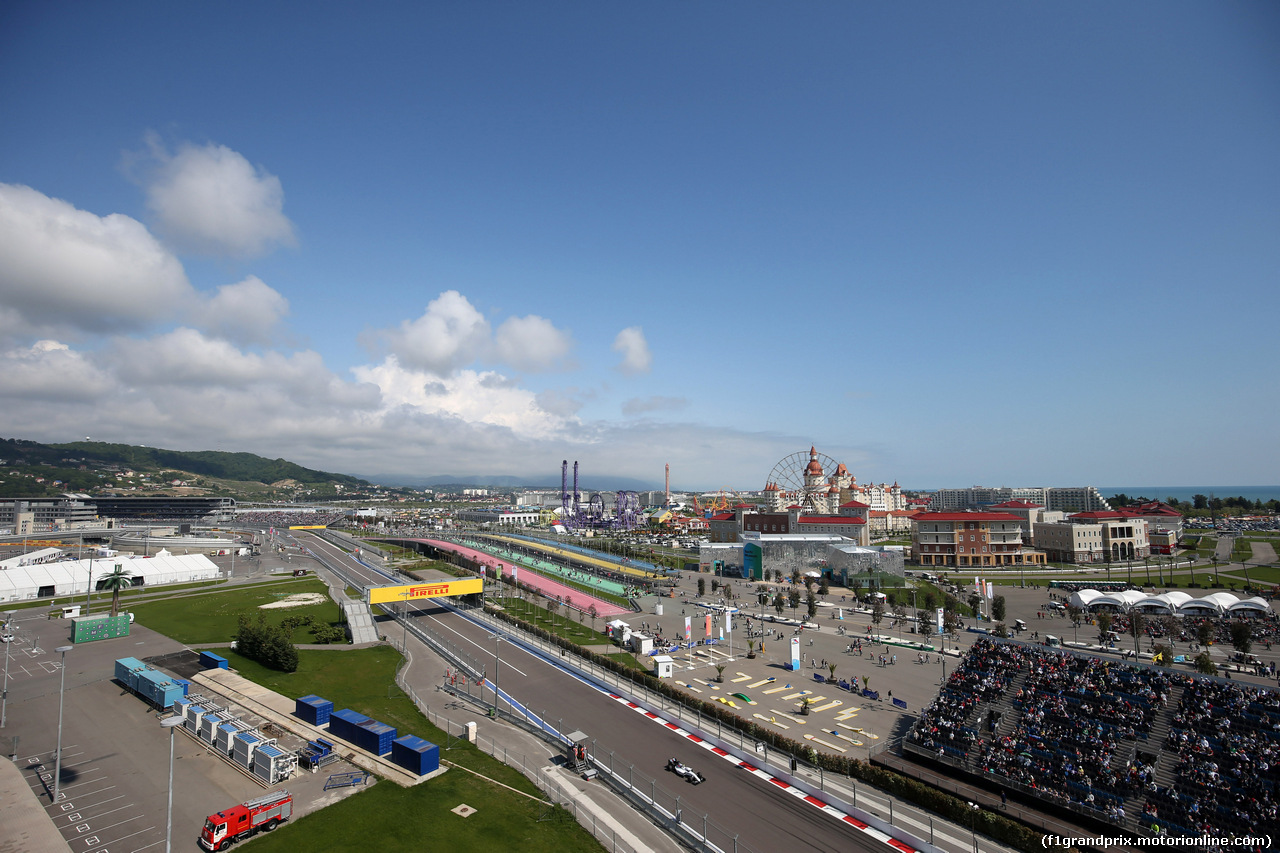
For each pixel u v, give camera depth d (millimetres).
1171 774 67062
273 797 61156
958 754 73938
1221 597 149375
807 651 126062
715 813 63938
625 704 96125
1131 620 131125
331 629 136750
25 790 66438
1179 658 116062
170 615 152500
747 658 121188
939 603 168500
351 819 61781
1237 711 75688
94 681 100875
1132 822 58906
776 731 84812
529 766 75062
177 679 102000
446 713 92750
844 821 62656
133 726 83438
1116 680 86688
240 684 99750
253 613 158250
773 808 65062
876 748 79688
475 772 73000
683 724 87188
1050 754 72188
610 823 62656
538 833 60375
